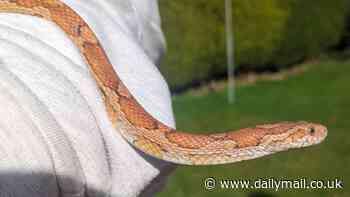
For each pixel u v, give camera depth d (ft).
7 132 1.06
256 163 4.95
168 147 1.54
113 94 1.49
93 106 1.30
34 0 1.54
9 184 1.04
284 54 9.31
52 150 1.10
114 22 1.59
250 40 8.85
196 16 8.14
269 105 7.50
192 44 8.13
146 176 1.41
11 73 1.13
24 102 1.10
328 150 5.43
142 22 1.75
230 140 1.66
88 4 1.60
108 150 1.34
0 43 1.20
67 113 1.18
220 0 8.23
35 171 1.07
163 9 7.91
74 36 1.51
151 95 1.53
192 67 8.18
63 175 1.12
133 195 1.37
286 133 1.69
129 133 1.46
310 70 9.53
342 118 6.73
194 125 6.66
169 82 8.09
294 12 9.31
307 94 8.08
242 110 7.28
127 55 1.55
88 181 1.19
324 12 9.88
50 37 1.34
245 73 9.14
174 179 4.61
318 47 9.95
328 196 4.44
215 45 8.38
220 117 6.97
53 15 1.53
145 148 1.50
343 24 10.25
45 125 1.10
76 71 1.28
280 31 9.11
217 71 8.61
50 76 1.19
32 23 1.35
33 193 1.06
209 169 4.81
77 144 1.17
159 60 1.88
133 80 1.52
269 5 8.91
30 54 1.21
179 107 7.49
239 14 8.72
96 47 1.50
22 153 1.06
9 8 1.57
